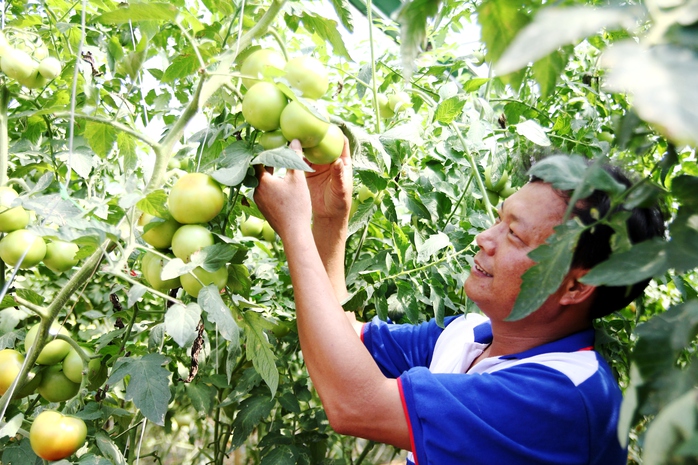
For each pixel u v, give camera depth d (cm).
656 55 23
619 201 41
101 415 94
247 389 135
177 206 83
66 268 105
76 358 96
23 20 124
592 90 155
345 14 95
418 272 123
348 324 92
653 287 168
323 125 83
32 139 126
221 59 87
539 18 25
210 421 240
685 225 37
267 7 103
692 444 25
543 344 101
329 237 116
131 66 93
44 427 86
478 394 87
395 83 162
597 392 89
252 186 86
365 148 115
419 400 86
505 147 135
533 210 93
